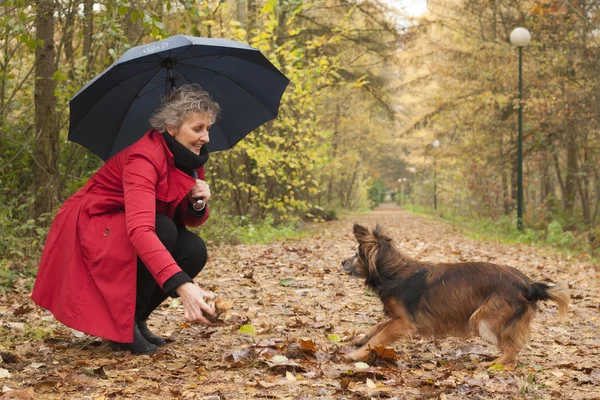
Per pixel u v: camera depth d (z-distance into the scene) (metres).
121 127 4.88
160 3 11.09
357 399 3.74
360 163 53.56
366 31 25.12
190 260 4.85
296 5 14.56
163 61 4.65
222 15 15.30
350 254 13.34
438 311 4.62
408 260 4.78
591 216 24.41
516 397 3.94
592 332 6.19
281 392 3.80
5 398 3.44
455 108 28.50
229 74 4.91
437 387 4.04
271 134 18.55
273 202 18.97
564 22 21.20
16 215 10.79
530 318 4.66
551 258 13.95
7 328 5.45
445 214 43.34
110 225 4.34
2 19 8.47
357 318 6.54
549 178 28.34
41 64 10.29
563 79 21.12
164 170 4.36
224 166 18.92
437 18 27.06
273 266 10.46
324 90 19.78
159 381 3.96
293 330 5.81
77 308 4.25
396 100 36.12
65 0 10.33
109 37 9.90
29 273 8.16
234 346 5.02
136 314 4.75
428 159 45.59
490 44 24.95
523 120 24.14
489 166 28.03
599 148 21.50
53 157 10.54
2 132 10.70
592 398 3.95
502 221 24.78
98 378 3.96
